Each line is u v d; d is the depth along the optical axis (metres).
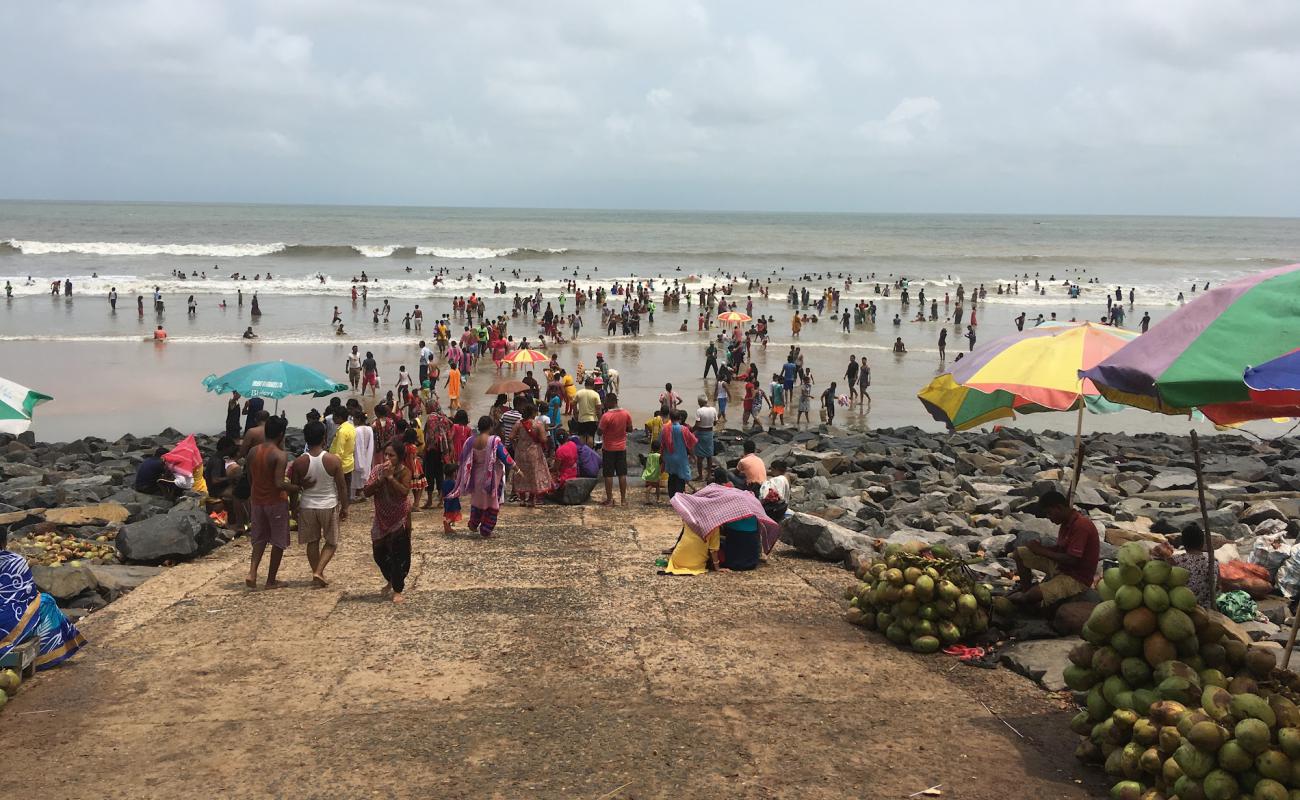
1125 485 15.27
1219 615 6.69
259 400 16.88
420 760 5.17
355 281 55.66
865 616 7.59
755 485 11.40
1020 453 19.89
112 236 101.69
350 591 8.55
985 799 4.82
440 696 6.08
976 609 7.11
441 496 13.40
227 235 107.12
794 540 10.13
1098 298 62.44
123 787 4.86
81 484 15.20
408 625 7.53
